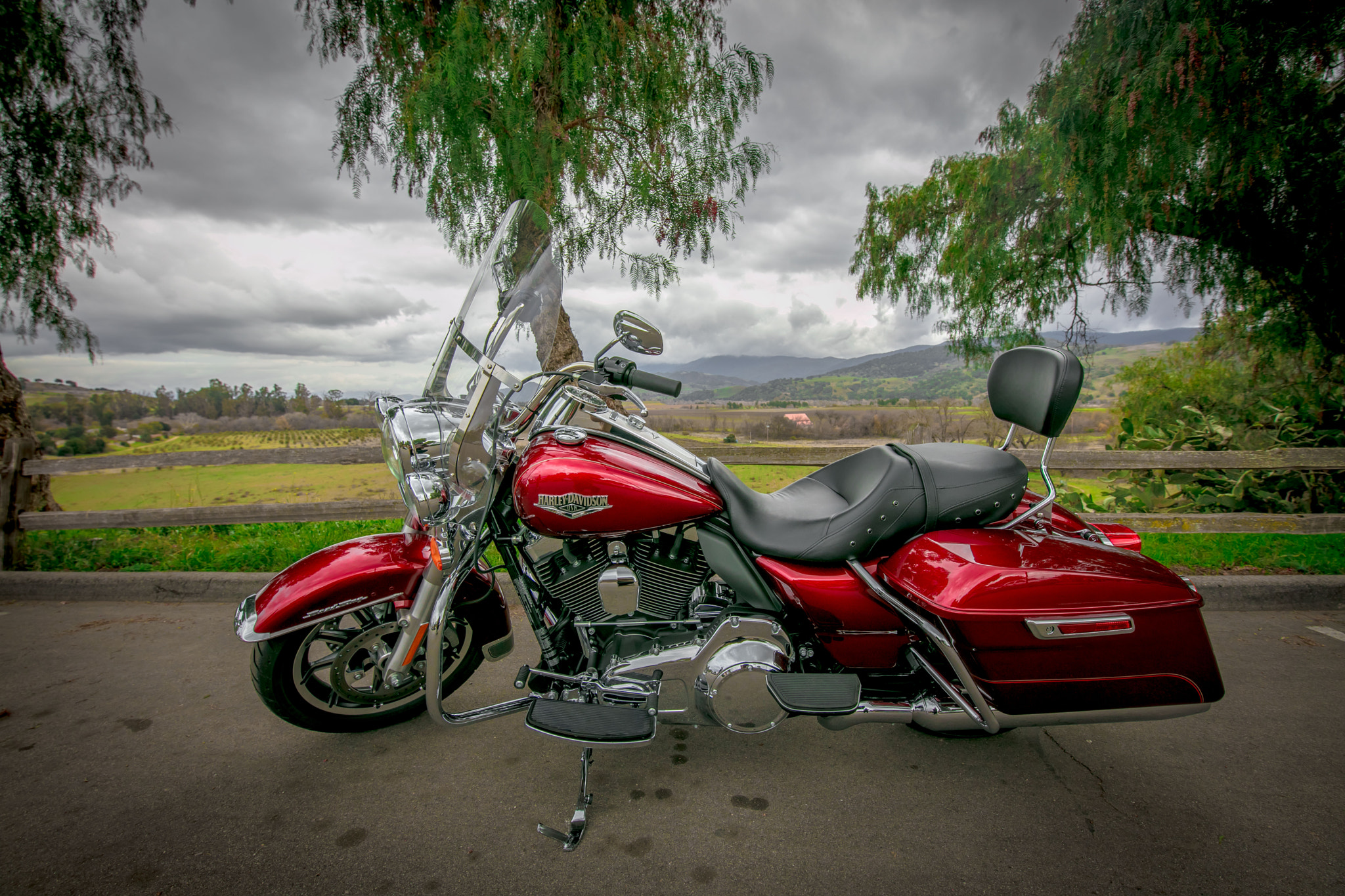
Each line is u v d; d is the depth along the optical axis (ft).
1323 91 15.35
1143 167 14.84
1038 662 5.88
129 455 14.38
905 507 6.40
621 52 12.90
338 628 7.90
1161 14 13.79
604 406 6.89
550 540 6.49
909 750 7.52
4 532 13.83
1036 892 5.35
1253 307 18.54
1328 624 11.10
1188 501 17.61
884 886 5.43
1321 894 5.29
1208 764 7.16
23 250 15.71
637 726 6.05
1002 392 6.75
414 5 12.60
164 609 12.34
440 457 6.42
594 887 5.44
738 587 6.56
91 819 6.31
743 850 5.87
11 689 9.07
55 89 15.64
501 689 8.98
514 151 12.31
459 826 6.22
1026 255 18.56
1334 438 16.43
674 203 13.91
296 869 5.64
